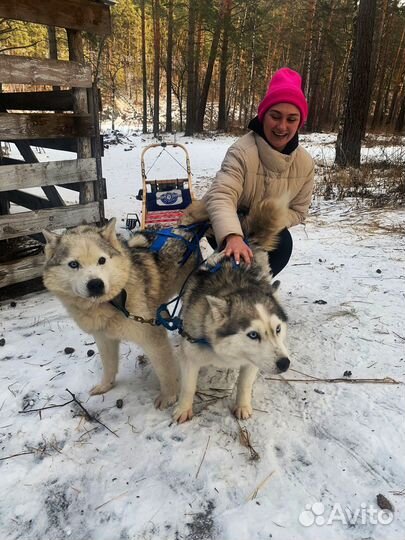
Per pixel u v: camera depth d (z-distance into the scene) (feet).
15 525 6.50
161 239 9.84
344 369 9.88
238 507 6.56
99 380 9.96
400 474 6.98
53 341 11.80
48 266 8.32
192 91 78.95
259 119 9.43
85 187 16.53
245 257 8.31
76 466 7.48
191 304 8.27
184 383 8.32
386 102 102.17
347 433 7.91
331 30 87.25
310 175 10.38
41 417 8.70
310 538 6.01
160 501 6.71
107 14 15.71
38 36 73.05
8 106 19.49
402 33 100.53
